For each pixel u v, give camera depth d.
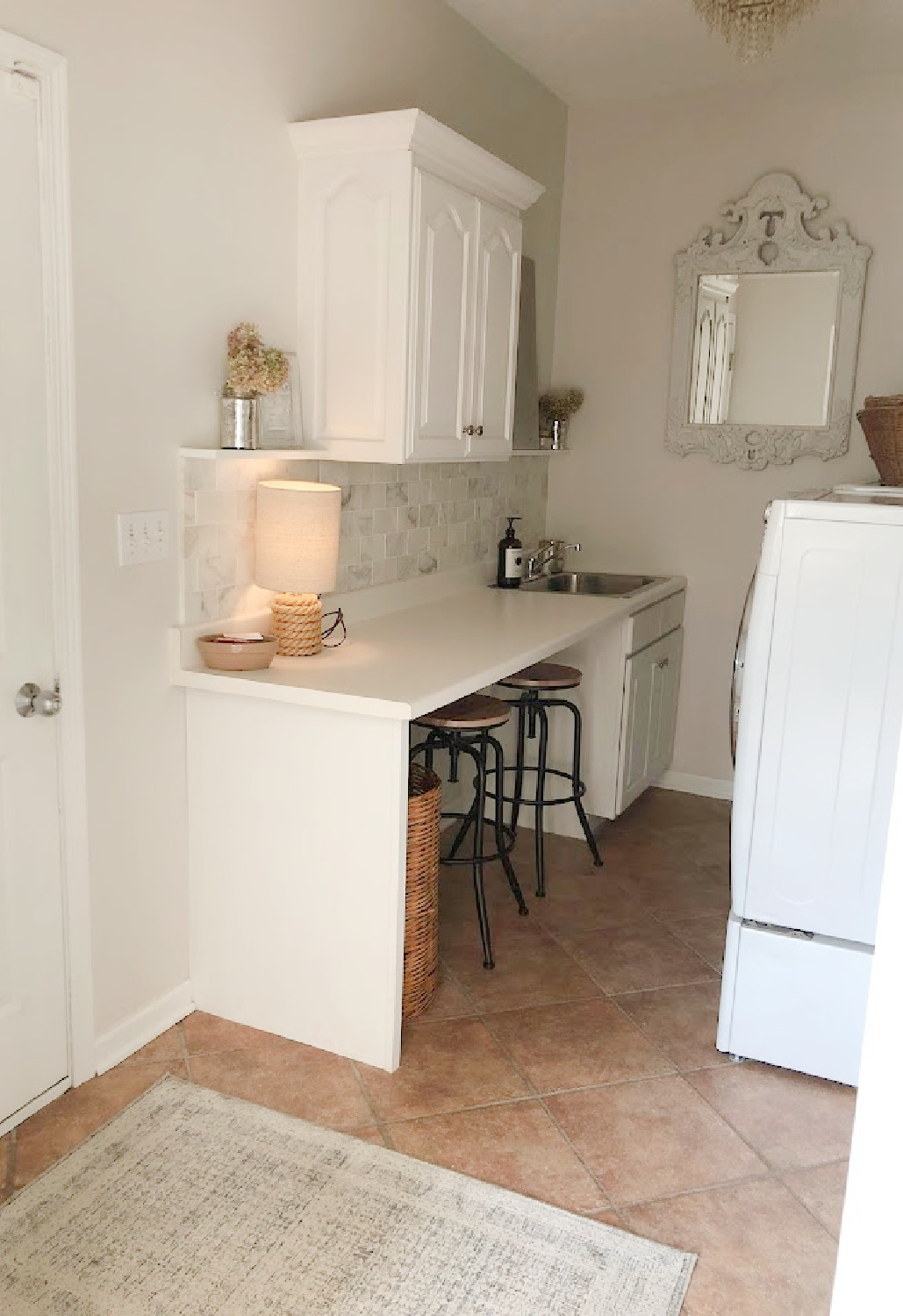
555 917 3.32
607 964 3.04
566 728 3.93
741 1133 2.32
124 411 2.31
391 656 2.80
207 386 2.56
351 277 2.78
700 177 4.16
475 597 3.85
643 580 4.32
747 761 2.49
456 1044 2.61
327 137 2.71
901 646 2.31
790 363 4.10
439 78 3.37
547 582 4.40
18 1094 2.24
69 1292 1.80
